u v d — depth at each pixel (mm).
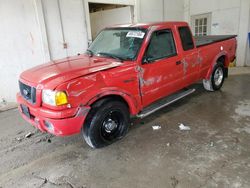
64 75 2688
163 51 3582
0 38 4617
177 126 3615
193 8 8984
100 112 2854
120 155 2902
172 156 2816
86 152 3012
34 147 3207
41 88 2625
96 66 2975
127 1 6641
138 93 3244
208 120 3775
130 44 3367
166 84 3709
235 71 7184
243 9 7438
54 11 5172
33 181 2504
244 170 2488
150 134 3398
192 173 2480
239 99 4676
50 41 5250
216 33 8453
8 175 2623
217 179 2365
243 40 7703
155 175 2484
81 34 5762
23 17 4785
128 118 3291
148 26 3453
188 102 4641
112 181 2434
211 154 2812
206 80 5000
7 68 4832
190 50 4062
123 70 2984
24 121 4145
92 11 8125
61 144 3254
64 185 2416
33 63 5129
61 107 2508
